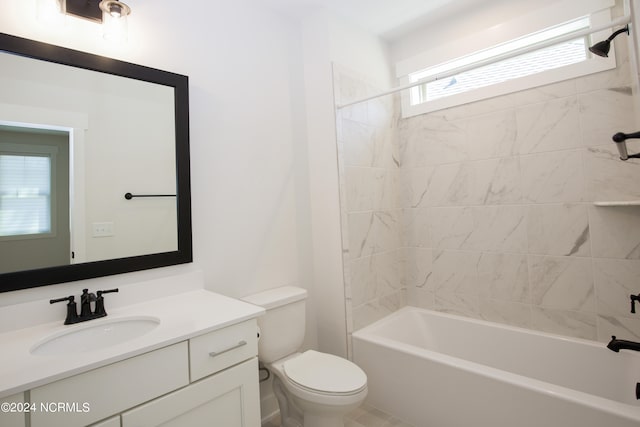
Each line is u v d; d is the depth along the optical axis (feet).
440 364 5.43
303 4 6.79
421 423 5.70
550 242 6.30
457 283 7.58
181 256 5.05
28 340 3.39
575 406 4.18
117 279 4.48
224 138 5.82
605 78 5.70
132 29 4.75
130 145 4.66
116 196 4.51
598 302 5.81
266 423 6.04
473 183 7.28
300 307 5.98
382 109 8.14
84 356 2.91
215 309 4.24
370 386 6.46
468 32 7.26
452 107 7.56
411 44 8.21
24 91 3.87
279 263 6.63
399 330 7.56
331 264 7.06
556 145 6.21
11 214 3.75
